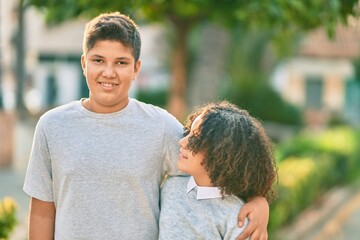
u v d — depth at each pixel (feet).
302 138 48.57
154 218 11.65
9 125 49.65
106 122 11.45
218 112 11.59
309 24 21.86
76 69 93.35
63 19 22.29
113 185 11.35
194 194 11.55
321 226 35.32
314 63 96.94
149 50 85.35
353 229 36.58
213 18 27.73
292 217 32.55
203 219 11.37
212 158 11.26
